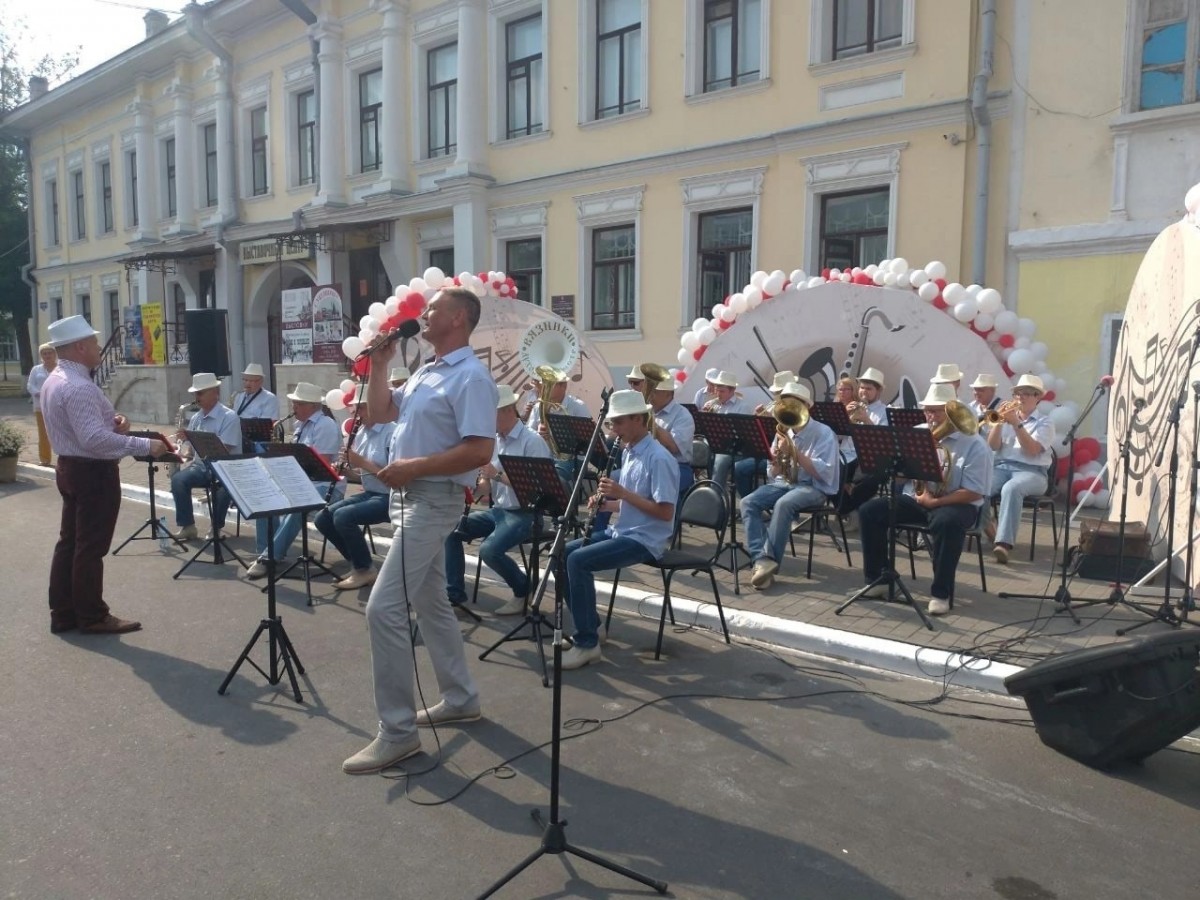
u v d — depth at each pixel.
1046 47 9.70
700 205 12.80
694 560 5.29
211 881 3.04
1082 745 3.90
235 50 19.89
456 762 3.93
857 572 6.94
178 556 7.86
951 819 3.47
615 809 3.54
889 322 9.05
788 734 4.24
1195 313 5.86
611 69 13.85
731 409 8.91
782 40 11.77
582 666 5.12
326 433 7.57
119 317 25.38
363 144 17.70
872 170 11.06
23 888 3.00
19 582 6.90
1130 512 7.17
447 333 3.84
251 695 4.67
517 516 6.08
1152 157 9.16
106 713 4.43
